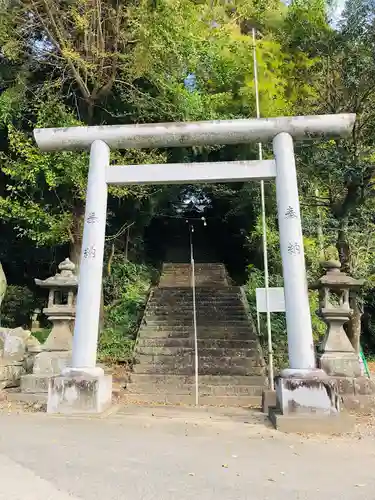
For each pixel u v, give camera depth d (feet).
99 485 10.30
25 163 33.37
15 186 34.32
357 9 28.94
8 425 16.84
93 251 21.42
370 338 50.06
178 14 31.37
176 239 77.05
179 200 72.49
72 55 29.76
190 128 22.57
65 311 25.18
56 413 19.27
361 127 29.09
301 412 18.25
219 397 28.02
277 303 28.89
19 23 32.35
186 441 15.38
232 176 22.00
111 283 45.29
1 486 9.84
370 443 16.14
